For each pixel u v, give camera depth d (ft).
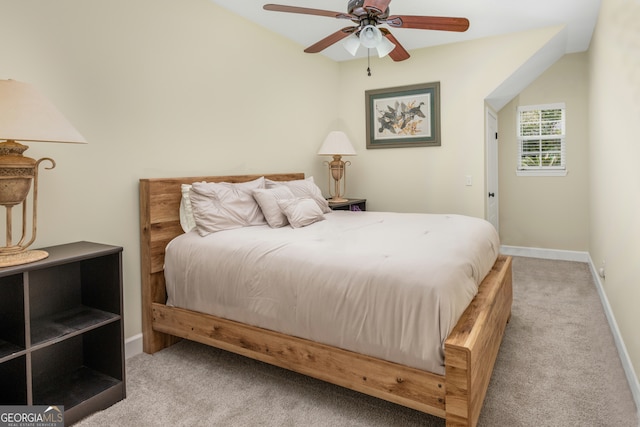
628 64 6.92
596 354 7.84
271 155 12.39
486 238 8.25
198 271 7.61
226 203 8.82
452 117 14.06
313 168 14.66
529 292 11.89
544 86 15.99
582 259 15.87
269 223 9.20
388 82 15.12
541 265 15.20
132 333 8.29
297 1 10.09
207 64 9.98
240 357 8.05
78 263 7.17
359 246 6.81
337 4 10.29
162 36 8.82
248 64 11.34
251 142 11.53
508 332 8.95
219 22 10.31
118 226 8.01
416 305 5.24
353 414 6.00
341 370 5.86
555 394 6.44
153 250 8.25
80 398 6.09
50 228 6.91
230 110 10.75
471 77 13.64
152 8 8.59
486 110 13.93
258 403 6.33
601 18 10.25
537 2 10.49
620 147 7.81
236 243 7.48
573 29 12.56
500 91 13.96
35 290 6.63
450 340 4.99
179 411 6.15
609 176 9.40
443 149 14.33
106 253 6.36
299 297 6.25
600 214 11.35
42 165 6.79
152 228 8.21
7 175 5.34
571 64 15.49
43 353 6.69
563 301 11.03
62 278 6.97
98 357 6.95
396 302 5.39
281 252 6.77
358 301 5.67
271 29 12.10
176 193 8.73
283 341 6.44
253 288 6.82
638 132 6.22
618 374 7.07
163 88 8.87
